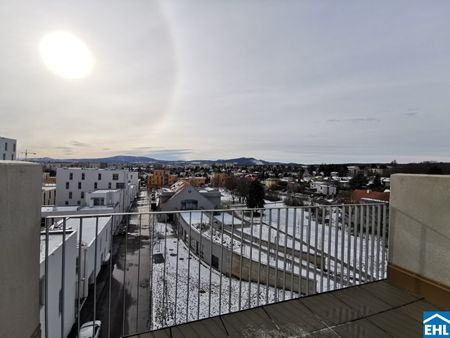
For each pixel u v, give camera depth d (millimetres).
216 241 7434
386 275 3014
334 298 2576
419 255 2619
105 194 22266
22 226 1338
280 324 2127
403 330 2062
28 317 1423
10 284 1228
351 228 3420
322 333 2014
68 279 5418
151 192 53906
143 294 7117
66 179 30516
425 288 2543
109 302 2244
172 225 12820
